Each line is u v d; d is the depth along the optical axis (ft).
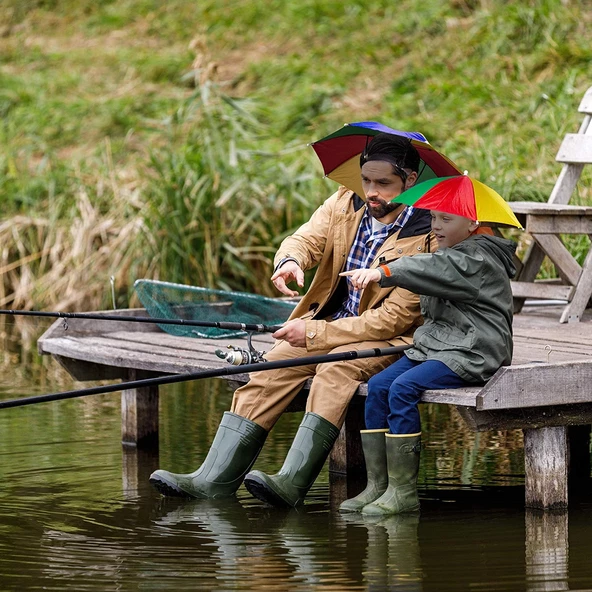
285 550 36.27
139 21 140.46
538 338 51.34
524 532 38.22
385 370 41.22
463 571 34.06
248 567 34.53
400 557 35.47
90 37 139.23
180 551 36.27
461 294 39.42
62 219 93.04
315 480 45.14
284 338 41.93
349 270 43.91
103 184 95.09
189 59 125.18
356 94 109.09
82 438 53.21
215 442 43.68
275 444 51.16
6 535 38.22
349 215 43.98
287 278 43.70
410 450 40.55
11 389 64.13
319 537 37.73
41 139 110.63
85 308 88.33
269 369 39.40
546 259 74.08
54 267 90.22
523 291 57.93
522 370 39.19
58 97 122.42
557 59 101.14
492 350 40.06
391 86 109.09
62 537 37.93
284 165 89.51
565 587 32.68
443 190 39.73
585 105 61.52
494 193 40.45
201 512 41.06
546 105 93.66
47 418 57.36
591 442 52.60
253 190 85.81
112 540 37.52
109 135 112.16
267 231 85.10
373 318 42.06
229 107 93.40
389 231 42.83
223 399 62.18
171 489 42.55
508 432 54.34
